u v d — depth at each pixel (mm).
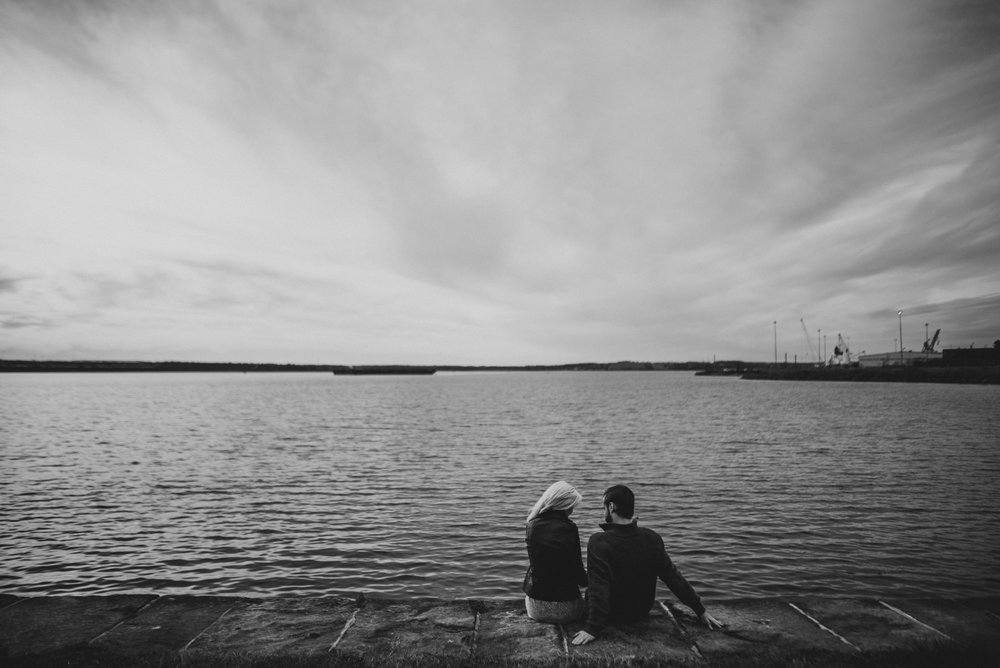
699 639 4871
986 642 4828
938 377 117875
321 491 20328
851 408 57219
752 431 38656
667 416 53031
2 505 18328
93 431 41969
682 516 16188
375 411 63719
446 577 11703
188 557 13039
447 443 34406
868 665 4449
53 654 4727
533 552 5246
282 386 174875
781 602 5605
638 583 4977
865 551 12945
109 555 13211
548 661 4516
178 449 31859
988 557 12484
